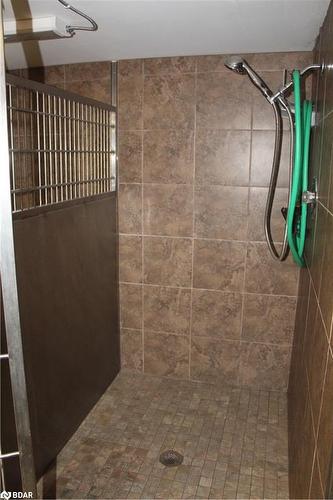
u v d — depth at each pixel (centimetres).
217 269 230
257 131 211
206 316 238
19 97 205
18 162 212
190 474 177
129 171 231
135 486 171
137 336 251
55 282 177
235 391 236
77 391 204
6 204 99
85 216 200
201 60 210
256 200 218
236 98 210
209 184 221
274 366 234
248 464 182
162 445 194
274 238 219
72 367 197
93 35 175
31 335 161
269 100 177
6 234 100
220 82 210
